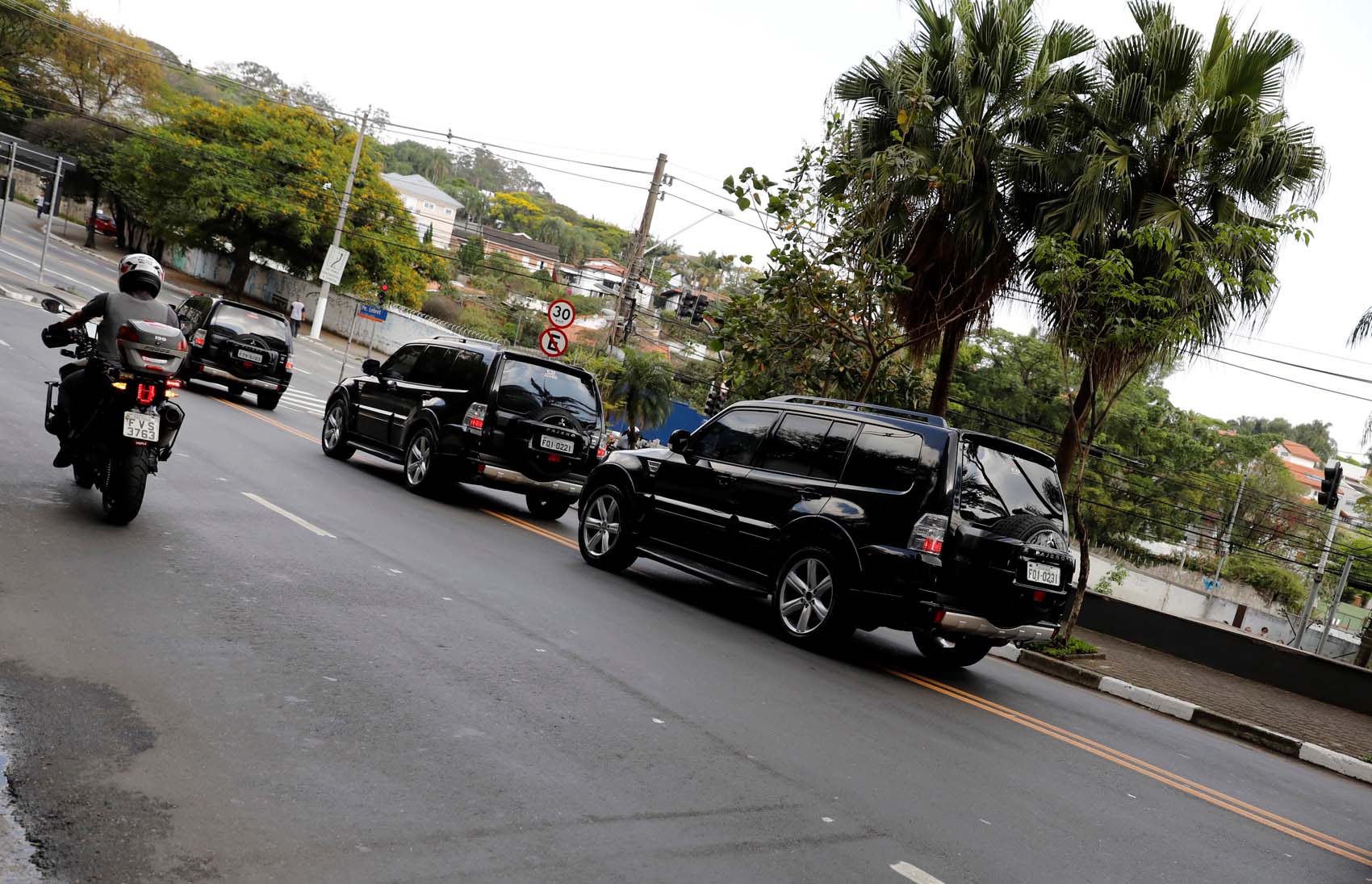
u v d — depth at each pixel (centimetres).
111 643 487
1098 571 4388
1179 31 1368
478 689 522
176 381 748
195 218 5216
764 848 390
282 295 6081
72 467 896
